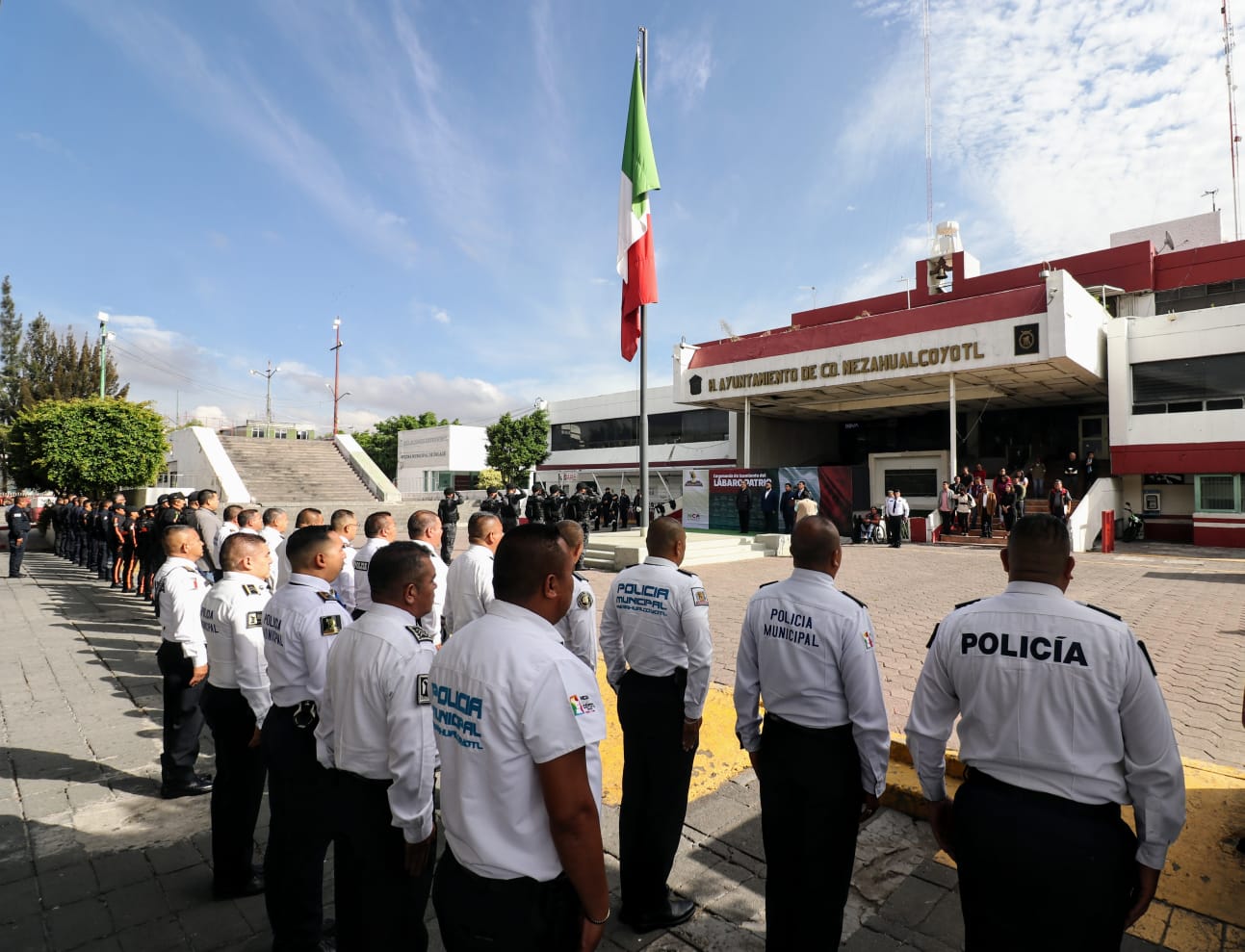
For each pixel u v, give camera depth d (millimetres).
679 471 33594
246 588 3037
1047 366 17969
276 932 2471
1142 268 20562
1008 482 19000
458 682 1681
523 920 1566
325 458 29750
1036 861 1725
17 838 3545
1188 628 7672
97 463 19234
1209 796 3516
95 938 2732
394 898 2170
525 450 39125
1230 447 17453
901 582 11672
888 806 3707
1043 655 1835
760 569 14703
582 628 3463
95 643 7902
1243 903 2730
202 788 4098
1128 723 1780
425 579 2320
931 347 19188
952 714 2068
